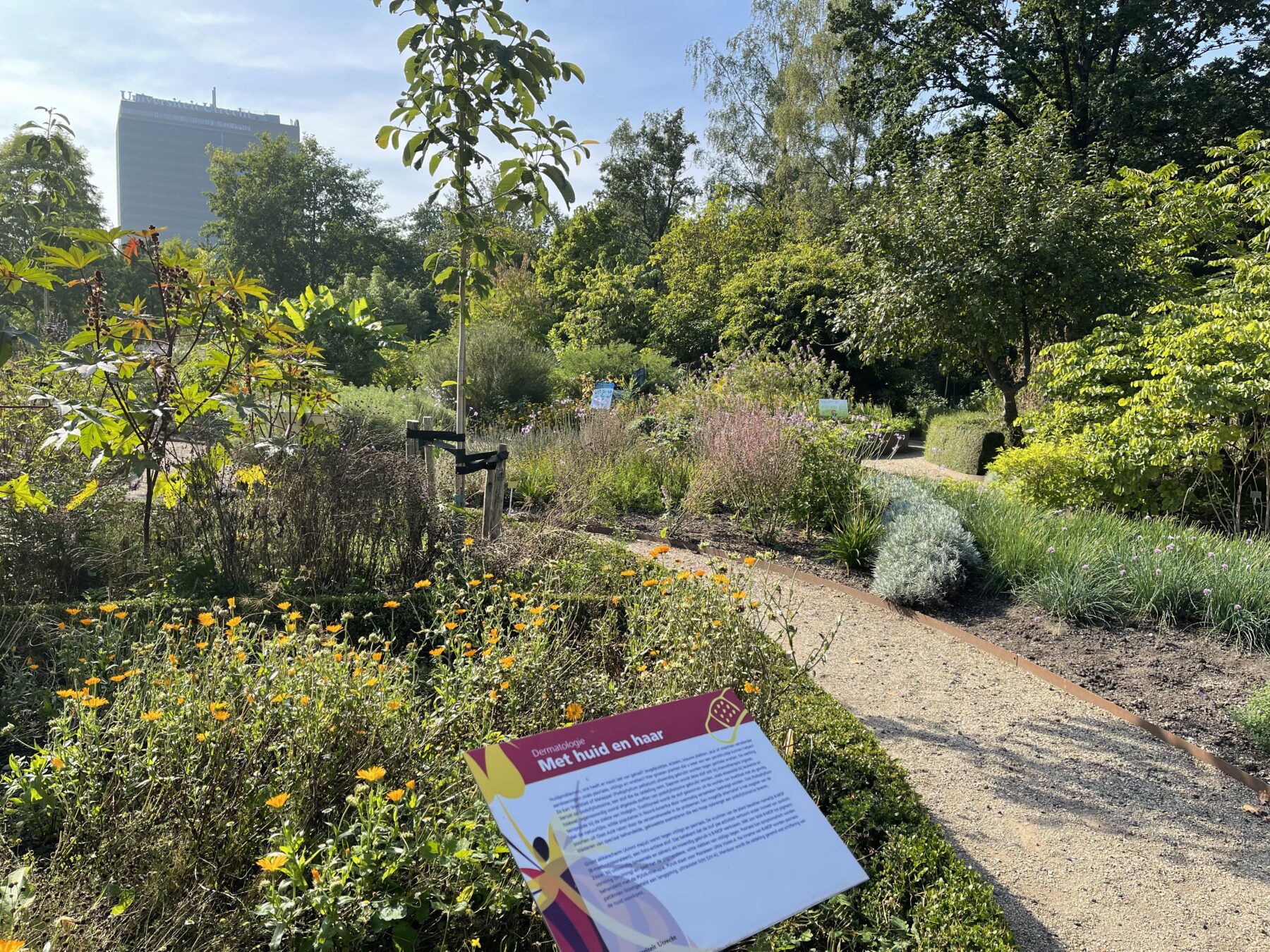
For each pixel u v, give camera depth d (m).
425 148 4.11
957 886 2.48
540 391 13.44
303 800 2.17
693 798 1.75
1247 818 3.38
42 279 3.65
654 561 4.34
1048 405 9.95
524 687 2.78
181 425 4.09
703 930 1.58
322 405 4.91
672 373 17.27
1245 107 18.27
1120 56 19.75
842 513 7.05
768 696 3.04
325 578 4.36
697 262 24.25
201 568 4.10
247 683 2.47
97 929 1.80
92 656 3.20
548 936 2.02
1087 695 4.35
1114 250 10.37
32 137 5.74
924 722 4.05
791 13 25.70
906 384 19.66
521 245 28.81
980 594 5.77
